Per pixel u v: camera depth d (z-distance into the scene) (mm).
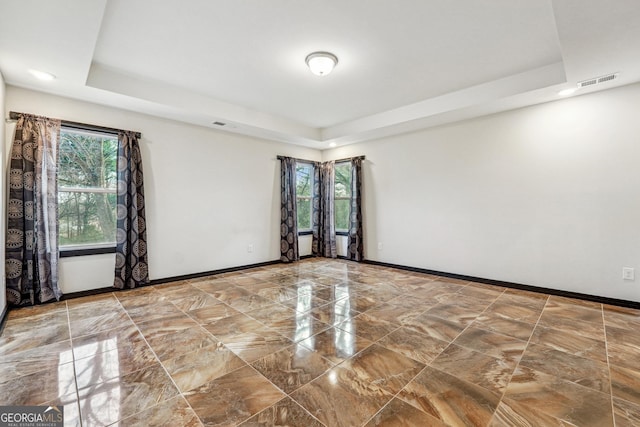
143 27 2369
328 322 2709
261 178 5258
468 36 2516
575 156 3324
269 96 3889
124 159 3621
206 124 4355
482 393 1675
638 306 2986
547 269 3539
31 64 2582
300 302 3264
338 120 4949
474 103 3578
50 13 1914
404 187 4938
